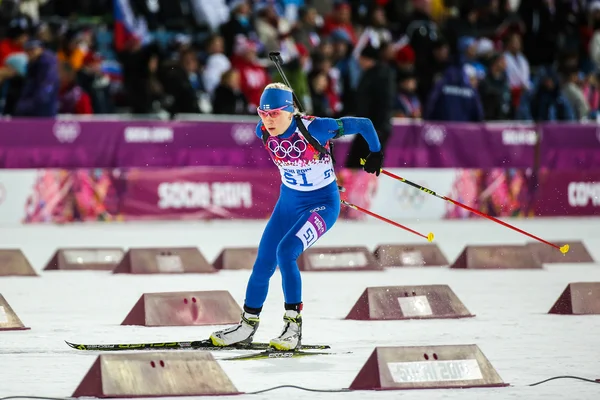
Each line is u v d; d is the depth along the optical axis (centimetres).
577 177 6594
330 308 3100
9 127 5566
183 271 3997
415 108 6456
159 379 1847
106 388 1809
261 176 6016
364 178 6112
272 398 1831
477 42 7012
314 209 2309
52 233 5259
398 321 2836
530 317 2927
